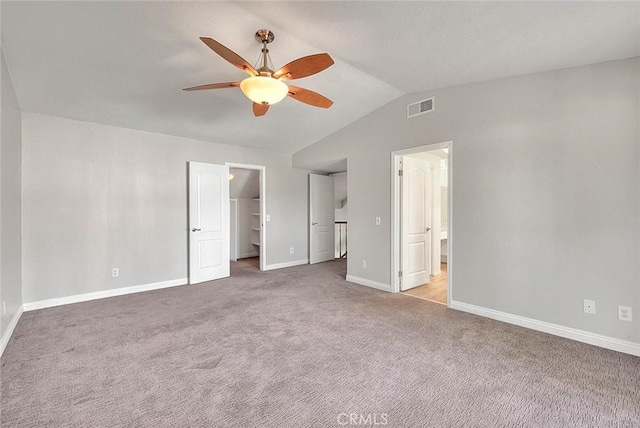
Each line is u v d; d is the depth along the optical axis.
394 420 1.67
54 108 3.43
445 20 2.16
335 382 2.03
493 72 2.93
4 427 1.60
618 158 2.40
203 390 1.94
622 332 2.41
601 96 2.47
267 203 5.71
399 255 4.18
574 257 2.62
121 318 3.19
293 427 1.62
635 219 2.34
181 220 4.62
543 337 2.70
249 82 2.20
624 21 1.93
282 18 2.27
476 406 1.78
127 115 3.76
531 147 2.84
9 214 2.77
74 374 2.12
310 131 4.88
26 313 3.33
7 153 2.68
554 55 2.46
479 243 3.22
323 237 6.63
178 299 3.86
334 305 3.62
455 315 3.26
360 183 4.55
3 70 2.49
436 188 5.12
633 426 1.61
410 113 3.84
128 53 2.64
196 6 2.15
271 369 2.19
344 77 3.33
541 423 1.64
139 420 1.67
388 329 2.90
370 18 2.23
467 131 3.29
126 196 4.12
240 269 5.75
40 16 2.12
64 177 3.66
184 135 4.57
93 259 3.86
